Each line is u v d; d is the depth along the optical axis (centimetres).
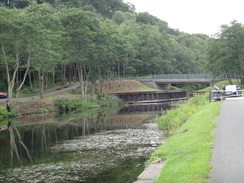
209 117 1986
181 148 1280
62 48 5353
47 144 2056
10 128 3031
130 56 9250
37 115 4341
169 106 5553
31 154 1766
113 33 7300
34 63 4762
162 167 1102
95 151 1753
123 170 1326
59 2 10681
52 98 5222
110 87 8094
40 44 4231
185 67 11175
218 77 8162
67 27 5347
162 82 9075
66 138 2277
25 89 6475
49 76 8256
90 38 5625
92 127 2883
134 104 6644
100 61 6325
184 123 2173
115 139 2128
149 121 3219
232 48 6875
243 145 1157
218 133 1426
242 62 6669
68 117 3975
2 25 3788
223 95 3666
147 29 10500
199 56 11500
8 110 4091
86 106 5547
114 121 3344
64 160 1570
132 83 8638
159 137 2130
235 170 876
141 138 2122
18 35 3969
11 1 8812
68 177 1266
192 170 913
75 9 5462
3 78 6856
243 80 7088
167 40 10819
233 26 6769
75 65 8431
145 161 1448
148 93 7150
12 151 1881
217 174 855
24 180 1251
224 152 1077
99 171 1330
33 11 4791
